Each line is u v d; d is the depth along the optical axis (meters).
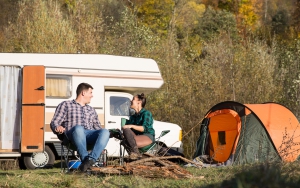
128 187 6.59
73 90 13.85
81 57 14.07
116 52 22.11
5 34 23.52
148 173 7.39
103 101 14.06
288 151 11.62
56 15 21.39
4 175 9.00
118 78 14.34
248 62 20.02
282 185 5.55
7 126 12.98
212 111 12.97
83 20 22.17
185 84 19.27
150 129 9.31
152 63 14.86
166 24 39.69
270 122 11.95
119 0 38.84
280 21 49.06
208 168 9.60
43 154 13.61
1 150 12.90
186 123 18.59
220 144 12.55
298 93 20.05
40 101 13.05
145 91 15.06
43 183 7.35
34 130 13.02
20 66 13.33
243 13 48.38
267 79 19.89
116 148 13.81
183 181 7.03
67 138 8.34
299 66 21.70
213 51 20.72
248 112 12.22
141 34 23.45
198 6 44.16
